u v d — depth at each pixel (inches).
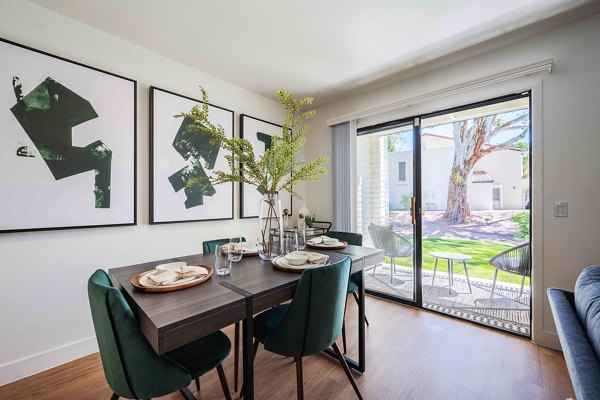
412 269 111.7
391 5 66.2
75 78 71.0
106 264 77.4
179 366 39.3
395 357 71.5
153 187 86.0
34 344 65.6
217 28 75.6
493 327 86.9
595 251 68.6
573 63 71.7
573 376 31.4
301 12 68.9
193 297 40.0
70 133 70.1
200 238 100.3
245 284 46.1
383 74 102.4
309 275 44.6
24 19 64.1
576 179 71.0
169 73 91.3
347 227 123.0
